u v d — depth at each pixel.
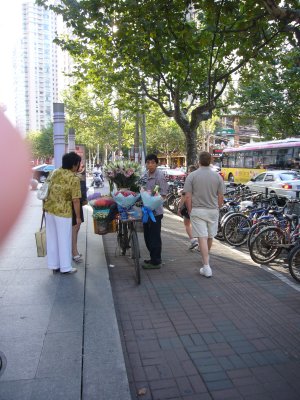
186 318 4.25
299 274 5.45
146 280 5.52
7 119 0.86
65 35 12.63
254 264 6.38
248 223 7.76
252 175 22.75
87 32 10.72
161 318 4.25
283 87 15.99
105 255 6.79
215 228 5.79
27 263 5.92
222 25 8.98
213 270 6.02
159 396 2.87
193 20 11.92
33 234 8.12
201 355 3.47
